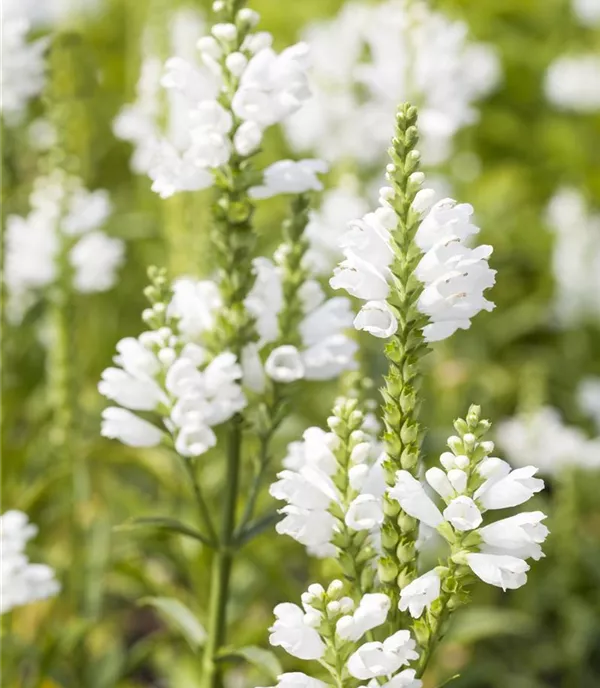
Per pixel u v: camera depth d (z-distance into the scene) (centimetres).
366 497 212
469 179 727
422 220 213
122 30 921
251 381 289
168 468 470
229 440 290
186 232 521
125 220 675
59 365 454
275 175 276
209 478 477
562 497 525
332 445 221
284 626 206
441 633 214
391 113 562
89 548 462
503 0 1049
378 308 209
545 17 1061
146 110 523
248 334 282
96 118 793
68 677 434
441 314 210
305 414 549
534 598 522
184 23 541
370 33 564
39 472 511
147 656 438
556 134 910
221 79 271
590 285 708
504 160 920
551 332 771
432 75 536
